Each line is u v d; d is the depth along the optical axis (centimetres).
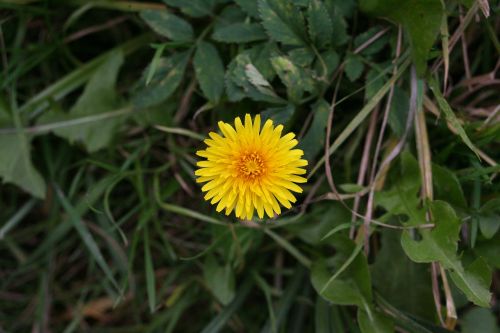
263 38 34
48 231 40
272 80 35
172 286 40
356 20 35
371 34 34
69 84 38
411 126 35
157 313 41
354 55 34
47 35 39
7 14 37
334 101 34
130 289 40
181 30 35
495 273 38
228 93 34
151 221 40
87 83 38
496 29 36
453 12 34
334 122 37
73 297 41
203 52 35
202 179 32
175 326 41
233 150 31
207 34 36
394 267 35
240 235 36
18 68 37
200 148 38
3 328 40
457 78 37
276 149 31
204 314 41
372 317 34
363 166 35
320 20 33
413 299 35
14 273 40
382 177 35
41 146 40
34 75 40
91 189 36
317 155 37
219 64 34
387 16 34
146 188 39
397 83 35
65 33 39
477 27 36
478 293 32
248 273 39
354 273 34
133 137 39
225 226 36
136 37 38
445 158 35
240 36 34
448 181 34
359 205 36
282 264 39
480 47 36
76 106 38
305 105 36
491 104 37
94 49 40
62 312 41
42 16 38
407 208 34
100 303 41
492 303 38
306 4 33
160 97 35
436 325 34
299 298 38
